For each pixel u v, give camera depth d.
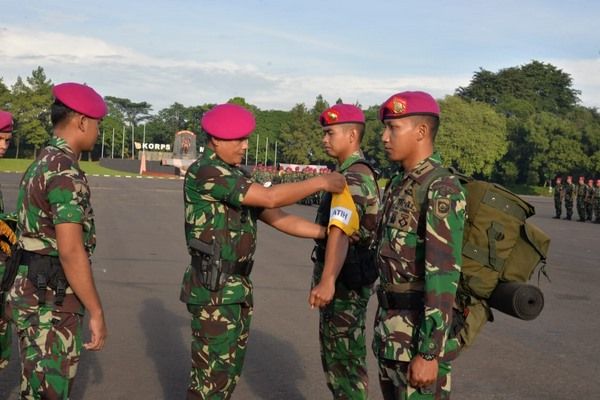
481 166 76.31
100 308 3.34
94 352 6.03
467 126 76.00
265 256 12.55
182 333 6.75
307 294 8.85
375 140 80.12
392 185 3.27
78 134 3.42
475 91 100.19
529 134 74.25
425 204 3.04
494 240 3.04
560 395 5.14
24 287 3.31
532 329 7.32
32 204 3.30
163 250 12.71
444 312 2.89
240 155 3.74
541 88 103.62
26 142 87.50
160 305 7.99
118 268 10.51
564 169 72.38
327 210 4.12
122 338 6.52
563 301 9.12
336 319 4.11
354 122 4.27
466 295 3.11
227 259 3.68
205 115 3.74
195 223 3.70
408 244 3.06
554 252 15.29
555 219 29.75
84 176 3.36
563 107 104.56
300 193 3.65
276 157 106.06
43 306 3.29
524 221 3.10
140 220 18.81
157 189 38.31
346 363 4.18
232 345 3.74
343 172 4.23
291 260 12.12
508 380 5.48
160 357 5.93
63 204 3.21
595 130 73.06
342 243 3.78
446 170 3.13
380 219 3.25
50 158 3.30
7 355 4.26
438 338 2.89
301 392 5.09
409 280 3.08
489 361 6.02
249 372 5.54
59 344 3.30
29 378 3.28
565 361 6.07
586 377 5.60
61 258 3.24
